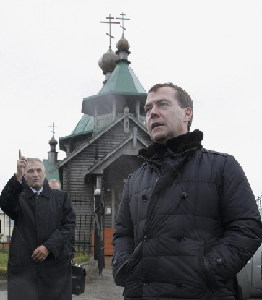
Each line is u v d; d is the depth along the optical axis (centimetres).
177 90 286
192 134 274
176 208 260
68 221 548
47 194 546
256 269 788
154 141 286
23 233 529
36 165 545
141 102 2947
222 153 276
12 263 524
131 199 284
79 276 615
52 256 522
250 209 261
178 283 248
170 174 266
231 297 255
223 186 266
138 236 269
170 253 253
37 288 515
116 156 2416
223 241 255
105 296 1005
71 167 2731
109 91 2916
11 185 514
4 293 969
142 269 257
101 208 1364
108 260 1802
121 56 3297
